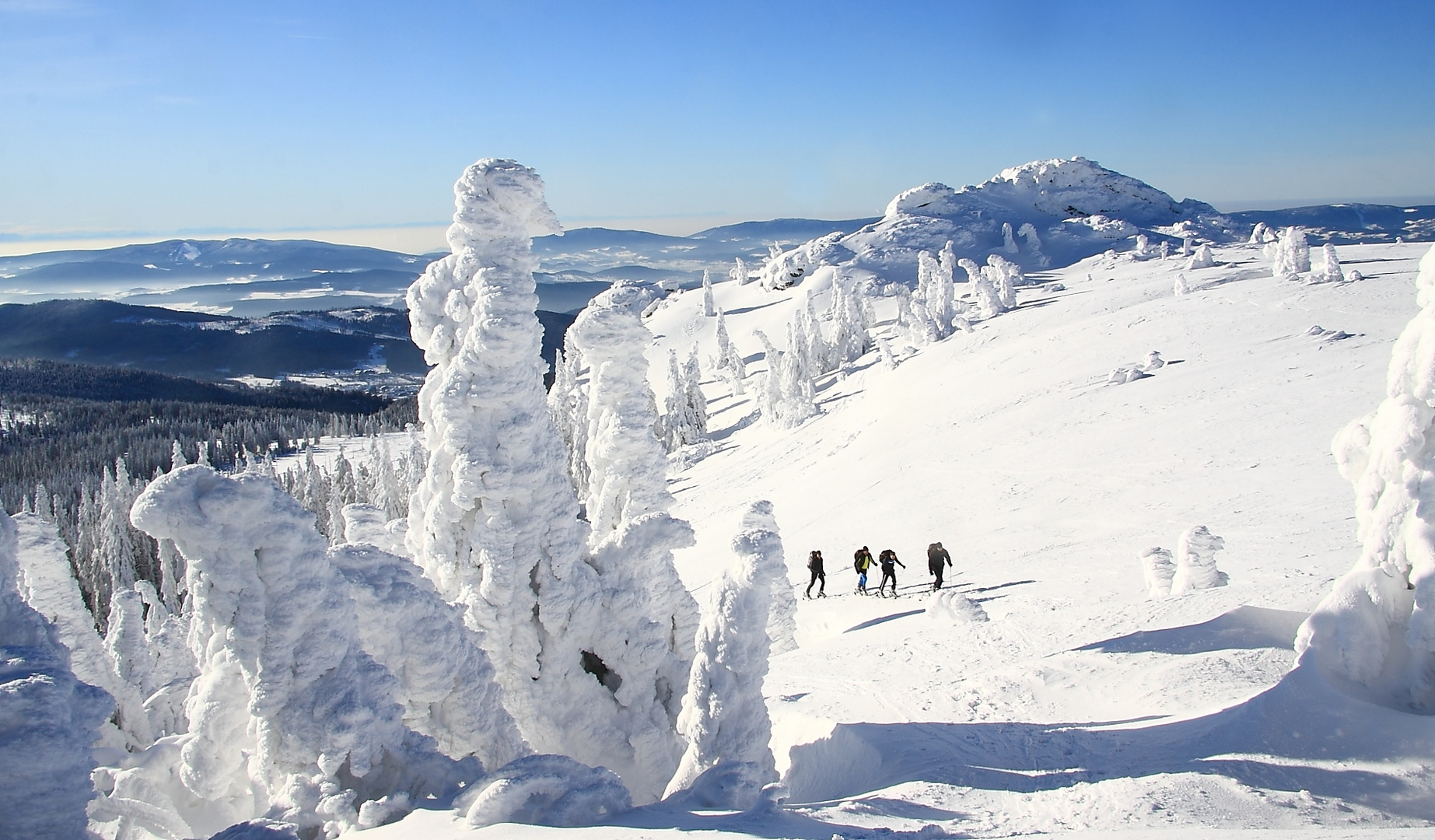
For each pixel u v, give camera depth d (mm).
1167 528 20984
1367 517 7961
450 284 10734
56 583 12812
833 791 8219
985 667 11328
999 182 190750
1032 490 29531
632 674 10328
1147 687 9156
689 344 138500
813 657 14242
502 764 8562
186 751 7758
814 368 89500
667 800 7020
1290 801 6121
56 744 5422
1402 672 7395
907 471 38469
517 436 10148
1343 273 49719
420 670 8312
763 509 10703
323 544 7426
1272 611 10672
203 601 7137
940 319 73000
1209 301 50344
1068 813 6207
